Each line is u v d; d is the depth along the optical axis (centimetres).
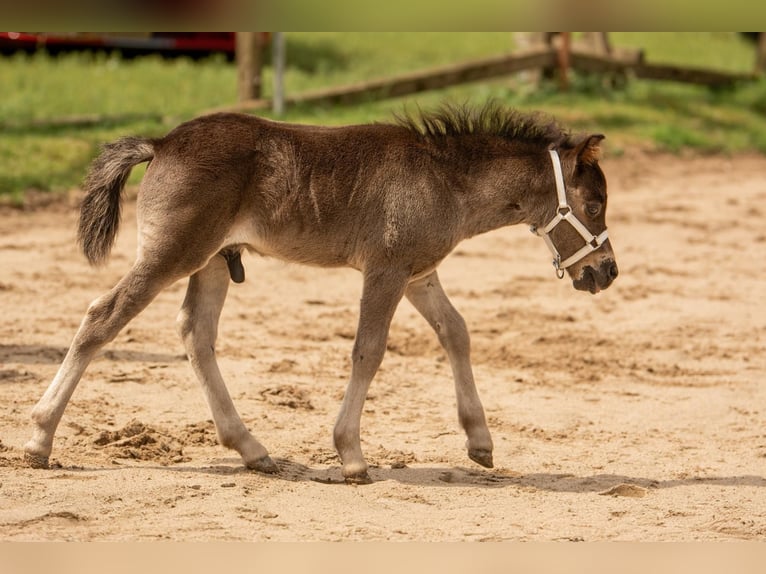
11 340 1664
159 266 1113
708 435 1433
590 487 1201
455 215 1184
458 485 1185
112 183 1147
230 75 3712
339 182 1157
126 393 1451
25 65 3550
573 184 1212
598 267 1228
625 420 1482
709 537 1038
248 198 1144
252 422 1367
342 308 2009
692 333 1941
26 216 2459
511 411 1493
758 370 1747
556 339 1858
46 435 1131
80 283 2036
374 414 1449
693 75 4219
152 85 3481
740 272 2412
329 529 1013
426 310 1244
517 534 1023
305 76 3853
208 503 1063
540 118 1261
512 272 2330
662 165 3447
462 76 3594
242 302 2006
